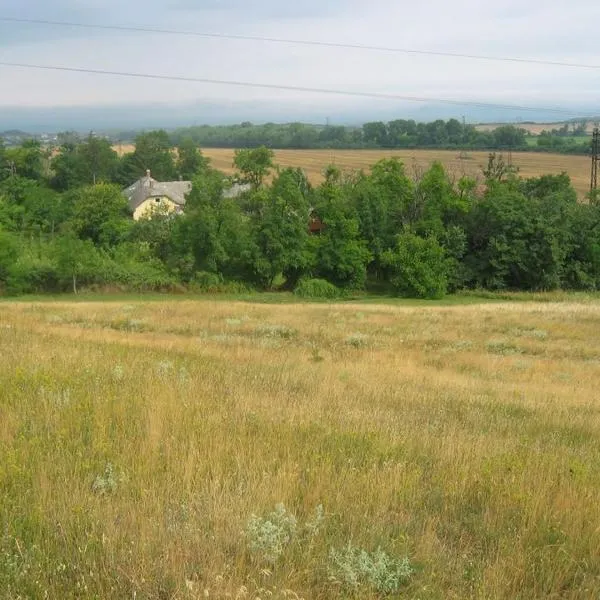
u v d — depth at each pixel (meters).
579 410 11.92
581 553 4.53
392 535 4.65
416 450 7.09
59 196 104.06
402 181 75.94
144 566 3.77
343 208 70.75
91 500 4.66
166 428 6.72
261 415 7.91
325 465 5.82
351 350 21.38
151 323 26.73
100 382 9.09
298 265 68.38
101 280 61.47
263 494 4.95
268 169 98.69
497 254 71.62
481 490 5.67
